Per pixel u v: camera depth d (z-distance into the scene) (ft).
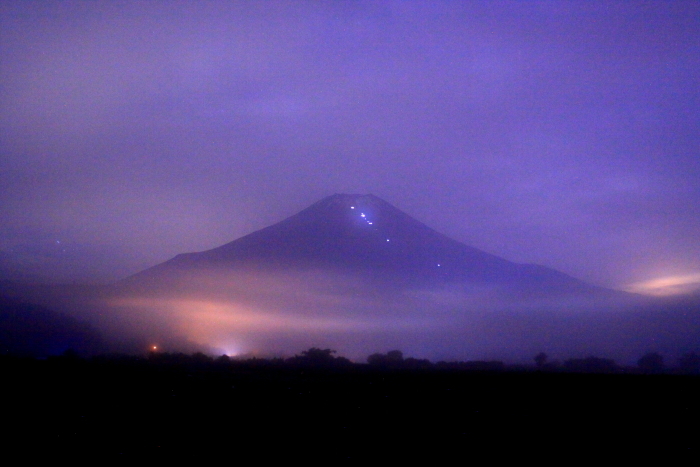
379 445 21.47
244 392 33.06
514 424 25.16
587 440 22.48
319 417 26.25
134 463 18.74
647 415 27.25
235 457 19.63
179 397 31.12
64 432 22.66
